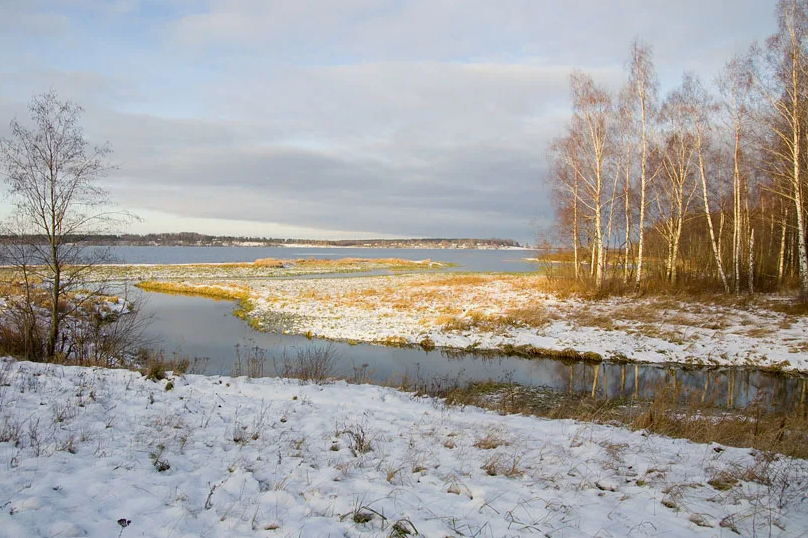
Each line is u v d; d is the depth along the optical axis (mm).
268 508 4152
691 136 25672
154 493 4219
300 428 6809
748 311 20500
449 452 6070
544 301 25422
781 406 10844
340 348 17250
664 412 8953
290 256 137875
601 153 26234
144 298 29766
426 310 24062
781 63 20688
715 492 5055
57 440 5230
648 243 31859
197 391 8391
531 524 4090
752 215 27500
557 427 7781
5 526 3307
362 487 4719
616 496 4855
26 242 11234
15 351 11477
